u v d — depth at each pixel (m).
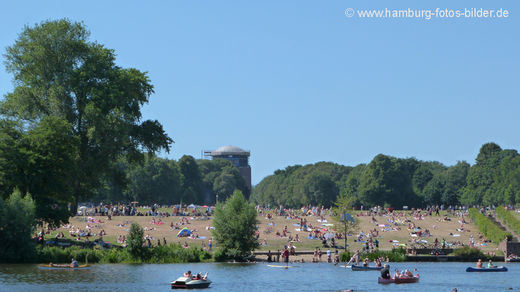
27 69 133.62
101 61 138.62
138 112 146.00
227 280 93.88
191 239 143.00
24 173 111.12
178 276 95.19
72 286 82.50
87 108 128.88
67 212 116.88
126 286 84.31
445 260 131.00
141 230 117.56
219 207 125.19
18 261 104.38
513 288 88.00
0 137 112.69
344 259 127.56
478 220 167.00
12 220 102.69
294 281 93.69
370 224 170.25
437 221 177.62
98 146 135.00
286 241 147.00
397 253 130.75
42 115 132.25
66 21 137.62
